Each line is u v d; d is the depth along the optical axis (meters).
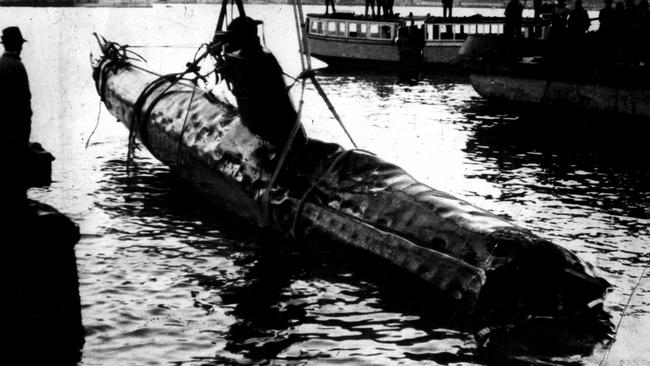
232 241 10.11
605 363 6.51
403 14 99.75
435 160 16.20
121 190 13.03
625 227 10.91
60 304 6.40
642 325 7.32
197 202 12.20
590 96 20.42
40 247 6.18
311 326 7.34
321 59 40.22
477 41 25.64
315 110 24.64
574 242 10.14
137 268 9.03
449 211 8.17
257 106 10.23
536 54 25.17
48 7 98.06
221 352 6.75
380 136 19.38
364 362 6.55
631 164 15.97
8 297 6.05
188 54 42.72
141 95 13.77
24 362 6.25
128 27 68.69
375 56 39.09
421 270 7.77
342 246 8.82
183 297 8.11
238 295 8.17
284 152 9.90
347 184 9.40
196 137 11.88
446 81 35.75
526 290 7.31
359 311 7.71
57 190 12.97
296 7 9.99
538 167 15.60
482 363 6.52
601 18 20.67
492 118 23.39
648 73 18.53
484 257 7.38
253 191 10.30
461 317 7.29
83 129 19.53
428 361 6.56
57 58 39.69
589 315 7.52
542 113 22.78
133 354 6.65
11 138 6.34
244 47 10.05
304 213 9.44
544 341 6.94
